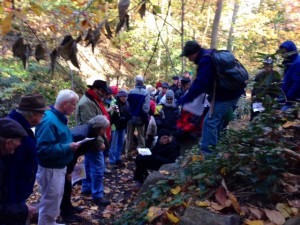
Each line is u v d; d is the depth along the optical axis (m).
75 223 4.53
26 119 2.95
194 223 3.01
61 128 3.74
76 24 2.40
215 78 3.79
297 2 12.88
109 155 7.00
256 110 3.96
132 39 13.23
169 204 3.51
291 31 13.33
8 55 9.80
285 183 3.15
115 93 7.93
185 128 6.03
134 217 3.94
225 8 11.59
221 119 4.09
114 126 6.72
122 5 2.04
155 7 2.49
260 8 14.02
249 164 3.34
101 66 14.23
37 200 5.45
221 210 3.03
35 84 9.60
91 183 5.43
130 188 5.86
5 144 2.51
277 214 2.89
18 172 2.74
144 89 7.20
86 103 5.15
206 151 4.08
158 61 13.02
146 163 5.63
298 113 3.78
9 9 2.24
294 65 4.08
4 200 2.60
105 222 4.55
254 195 3.14
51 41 2.54
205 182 3.42
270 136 3.52
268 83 3.51
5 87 9.05
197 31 11.39
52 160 3.65
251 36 13.31
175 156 5.56
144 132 7.59
